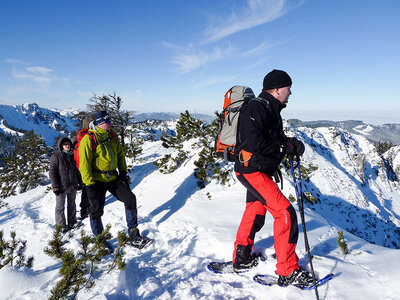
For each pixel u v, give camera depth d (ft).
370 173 169.68
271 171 7.21
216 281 7.86
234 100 7.52
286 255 7.04
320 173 62.90
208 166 23.07
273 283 7.22
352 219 52.60
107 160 11.30
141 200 20.67
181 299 7.05
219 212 14.78
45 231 15.19
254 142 6.52
